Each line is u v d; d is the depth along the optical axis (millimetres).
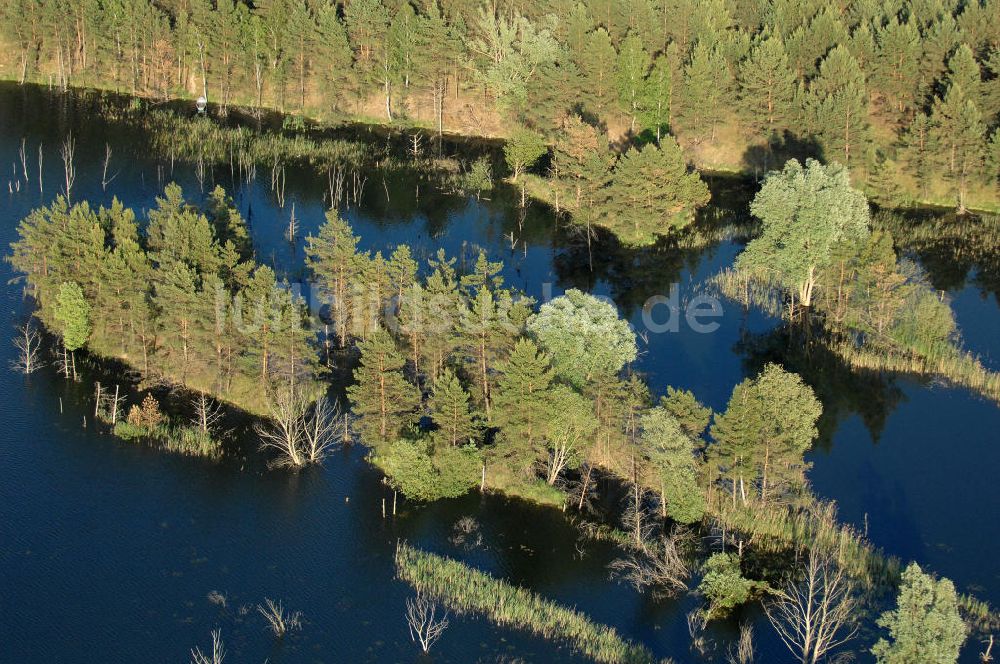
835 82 168750
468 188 165750
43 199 152875
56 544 91438
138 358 117562
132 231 122812
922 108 173125
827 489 101188
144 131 178250
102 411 108438
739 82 181250
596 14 191625
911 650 69562
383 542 92812
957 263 146250
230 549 91562
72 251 120188
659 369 120125
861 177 166750
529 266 144250
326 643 81188
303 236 148125
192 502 97312
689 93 174250
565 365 102625
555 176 162375
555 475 98875
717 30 187875
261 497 98125
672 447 93562
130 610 84375
